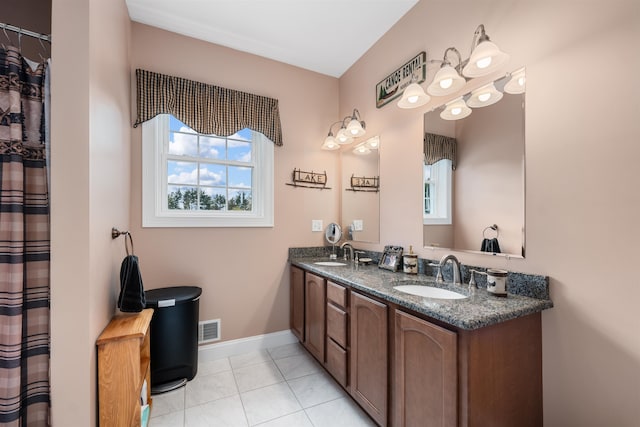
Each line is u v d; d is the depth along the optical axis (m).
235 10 2.04
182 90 2.21
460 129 1.71
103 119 1.35
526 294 1.34
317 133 2.86
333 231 2.86
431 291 1.65
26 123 1.15
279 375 2.10
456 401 1.06
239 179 2.56
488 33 1.53
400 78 2.15
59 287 1.11
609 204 1.09
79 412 1.13
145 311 1.64
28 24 1.68
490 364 1.10
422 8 1.95
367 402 1.56
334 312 1.90
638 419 1.02
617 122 1.07
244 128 2.47
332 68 2.82
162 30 2.20
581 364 1.16
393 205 2.25
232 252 2.44
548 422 1.25
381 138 2.38
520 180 1.39
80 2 1.15
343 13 2.08
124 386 1.28
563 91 1.23
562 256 1.23
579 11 1.18
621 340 1.06
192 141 2.38
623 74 1.06
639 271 1.02
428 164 1.94
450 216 1.77
